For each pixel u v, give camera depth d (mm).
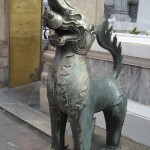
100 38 1574
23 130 3051
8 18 4238
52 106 1532
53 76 1446
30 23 4586
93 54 2932
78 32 1381
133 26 4102
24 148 2682
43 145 2738
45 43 5062
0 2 4211
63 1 1358
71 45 1412
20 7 4363
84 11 2830
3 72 4453
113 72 1790
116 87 1679
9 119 3320
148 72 2586
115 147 1792
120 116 1707
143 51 2547
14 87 4547
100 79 1634
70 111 1427
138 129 2625
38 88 4504
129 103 2742
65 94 1402
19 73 4605
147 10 4113
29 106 3619
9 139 2854
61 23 1329
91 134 1517
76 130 1452
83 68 1430
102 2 2982
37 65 4875
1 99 3871
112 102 1655
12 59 4434
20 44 4508
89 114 1464
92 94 1477
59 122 1584
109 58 2783
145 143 2588
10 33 4305
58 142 1626
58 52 1461
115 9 4121
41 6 4738
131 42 2652
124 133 2742
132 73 2707
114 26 3924
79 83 1392
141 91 2674
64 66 1410
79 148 1477
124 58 2711
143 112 2609
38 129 2955
